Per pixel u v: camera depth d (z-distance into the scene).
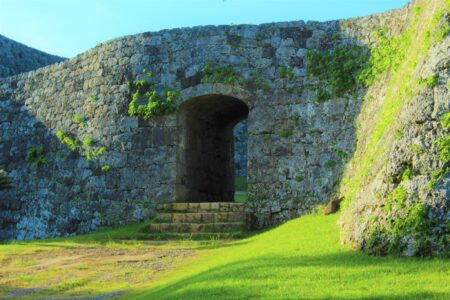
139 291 9.67
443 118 8.59
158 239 17.14
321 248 9.69
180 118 19.67
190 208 18.50
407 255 8.00
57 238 19.45
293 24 18.70
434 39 9.52
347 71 17.50
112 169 20.23
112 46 20.88
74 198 21.00
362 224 8.99
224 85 18.97
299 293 6.58
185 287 7.86
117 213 19.84
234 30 19.22
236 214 17.70
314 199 17.28
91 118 21.05
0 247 17.30
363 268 7.63
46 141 22.38
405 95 10.03
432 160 8.41
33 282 11.34
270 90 18.50
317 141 17.61
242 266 8.85
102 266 12.84
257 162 18.27
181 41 19.75
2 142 23.84
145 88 19.98
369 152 12.12
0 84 24.52
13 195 22.95
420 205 8.16
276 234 13.93
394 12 17.25
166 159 19.38
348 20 18.08
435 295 6.01
